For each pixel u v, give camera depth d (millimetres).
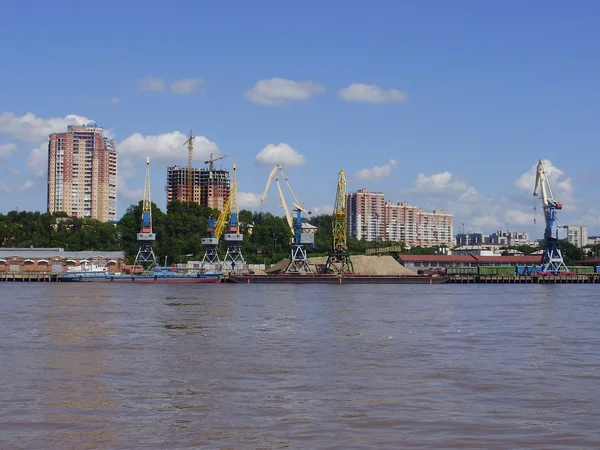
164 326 92688
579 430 40094
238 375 56406
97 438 38312
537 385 52969
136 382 53438
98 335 82125
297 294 182500
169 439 38125
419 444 37250
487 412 44250
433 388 51531
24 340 77188
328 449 36312
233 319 103250
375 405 45969
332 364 61906
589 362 64062
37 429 40000
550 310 127250
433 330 90125
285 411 44281
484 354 68625
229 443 37406
